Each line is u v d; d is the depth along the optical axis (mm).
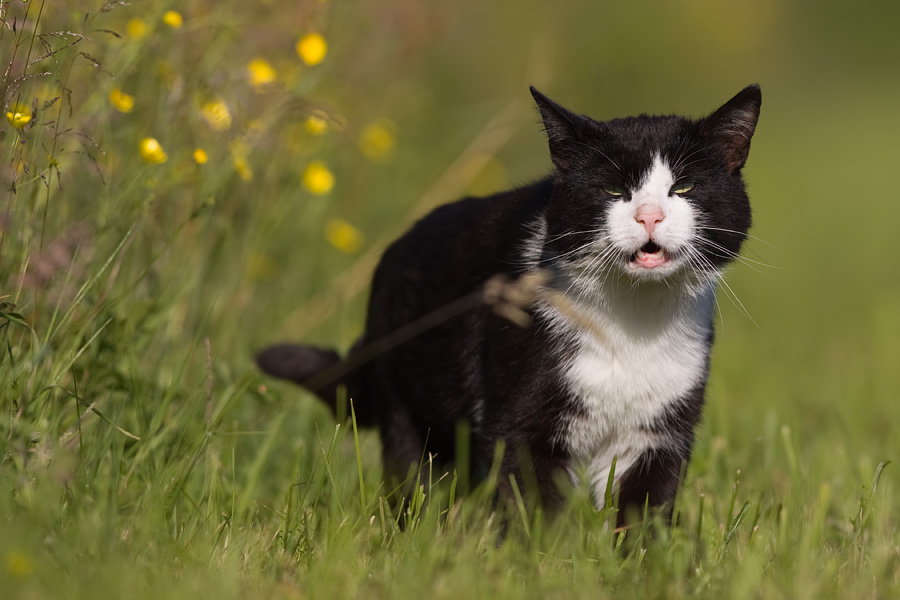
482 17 16984
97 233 7254
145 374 7727
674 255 6770
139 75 8477
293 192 9977
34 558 5055
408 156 13758
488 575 5695
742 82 29281
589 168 6984
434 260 7770
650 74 23141
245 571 5738
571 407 7090
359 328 11484
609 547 6125
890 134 37188
